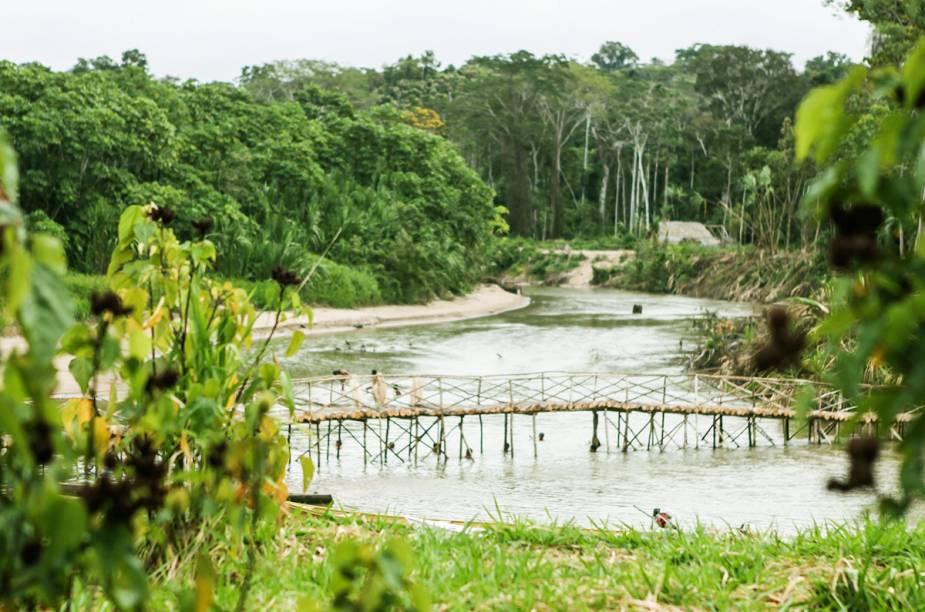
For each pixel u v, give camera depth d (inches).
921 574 185.8
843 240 59.4
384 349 1371.8
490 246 2704.2
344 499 620.4
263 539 187.5
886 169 60.2
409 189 2322.8
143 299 152.8
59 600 97.8
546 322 1850.4
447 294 2224.4
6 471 74.5
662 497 628.7
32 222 1462.8
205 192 1771.7
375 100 4217.5
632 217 3754.9
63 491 149.6
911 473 59.7
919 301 56.8
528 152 4013.3
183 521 164.2
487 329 1697.8
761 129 3973.9
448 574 185.2
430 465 742.5
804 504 600.4
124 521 79.3
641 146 3833.7
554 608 167.3
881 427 61.3
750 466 727.7
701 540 220.5
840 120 58.2
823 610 173.5
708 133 3875.5
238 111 2207.2
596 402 804.6
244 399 171.0
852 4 1117.1
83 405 131.3
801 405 61.6
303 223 2011.6
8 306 57.3
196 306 172.2
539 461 756.0
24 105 1524.4
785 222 2773.1
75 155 1542.8
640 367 1208.8
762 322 1179.3
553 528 239.5
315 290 1793.8
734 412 805.2
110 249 1542.8
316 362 1210.6
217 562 171.0
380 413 752.3
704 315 1844.2
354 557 85.4
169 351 180.4
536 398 1003.3
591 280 3206.2
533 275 3415.4
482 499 623.5
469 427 885.8
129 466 132.6
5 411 63.2
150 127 1658.5
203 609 96.6
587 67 4055.1
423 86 4611.2
